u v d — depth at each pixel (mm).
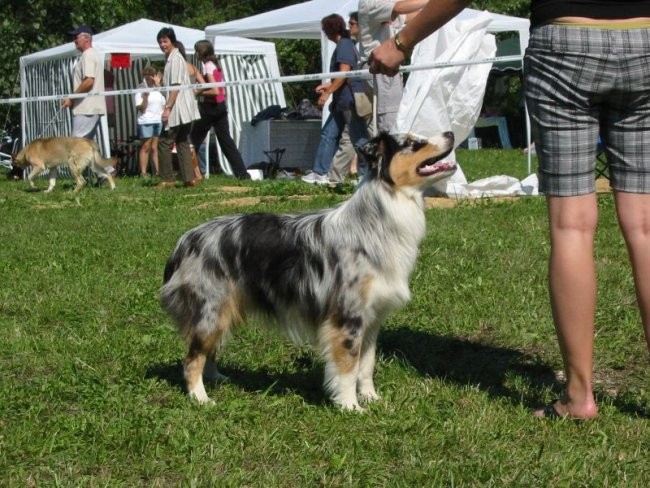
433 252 8539
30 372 5613
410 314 6652
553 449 4156
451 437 4285
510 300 6844
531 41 4230
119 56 19250
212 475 3920
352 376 4727
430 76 11516
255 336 6188
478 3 30250
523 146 30219
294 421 4629
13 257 9180
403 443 4234
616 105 4188
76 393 5082
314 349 5750
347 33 14398
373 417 4609
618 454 4098
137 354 5898
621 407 4754
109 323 6703
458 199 12320
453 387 5113
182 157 15812
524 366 5637
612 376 5395
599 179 13992
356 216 4660
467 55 11609
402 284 4719
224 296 4879
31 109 21125
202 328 4887
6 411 4793
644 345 5863
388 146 4633
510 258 8258
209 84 13984
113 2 26703
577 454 4066
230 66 20312
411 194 4652
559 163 4219
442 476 3844
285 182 14883
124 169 21172
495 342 6086
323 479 3855
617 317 6402
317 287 4691
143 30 20156
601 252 8477
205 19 36469
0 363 5770
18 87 24922
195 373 4984
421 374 5469
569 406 4531
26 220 11977
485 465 3951
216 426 4504
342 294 4633
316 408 4816
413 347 6004
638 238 4285
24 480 3916
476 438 4273
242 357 5844
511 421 4535
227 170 20031
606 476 3842
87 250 9398
